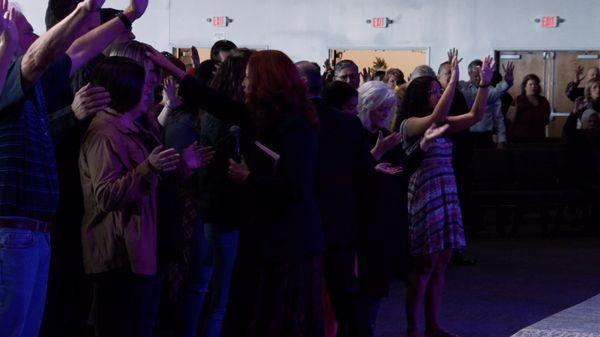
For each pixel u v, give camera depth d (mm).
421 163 6113
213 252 5477
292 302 4191
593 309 5141
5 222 3705
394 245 5289
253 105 4227
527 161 12531
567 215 14688
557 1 18125
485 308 7641
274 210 4164
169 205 4645
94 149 4324
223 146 4523
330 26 18781
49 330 4793
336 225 4855
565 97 18266
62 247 4703
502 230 12125
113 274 4395
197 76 5891
